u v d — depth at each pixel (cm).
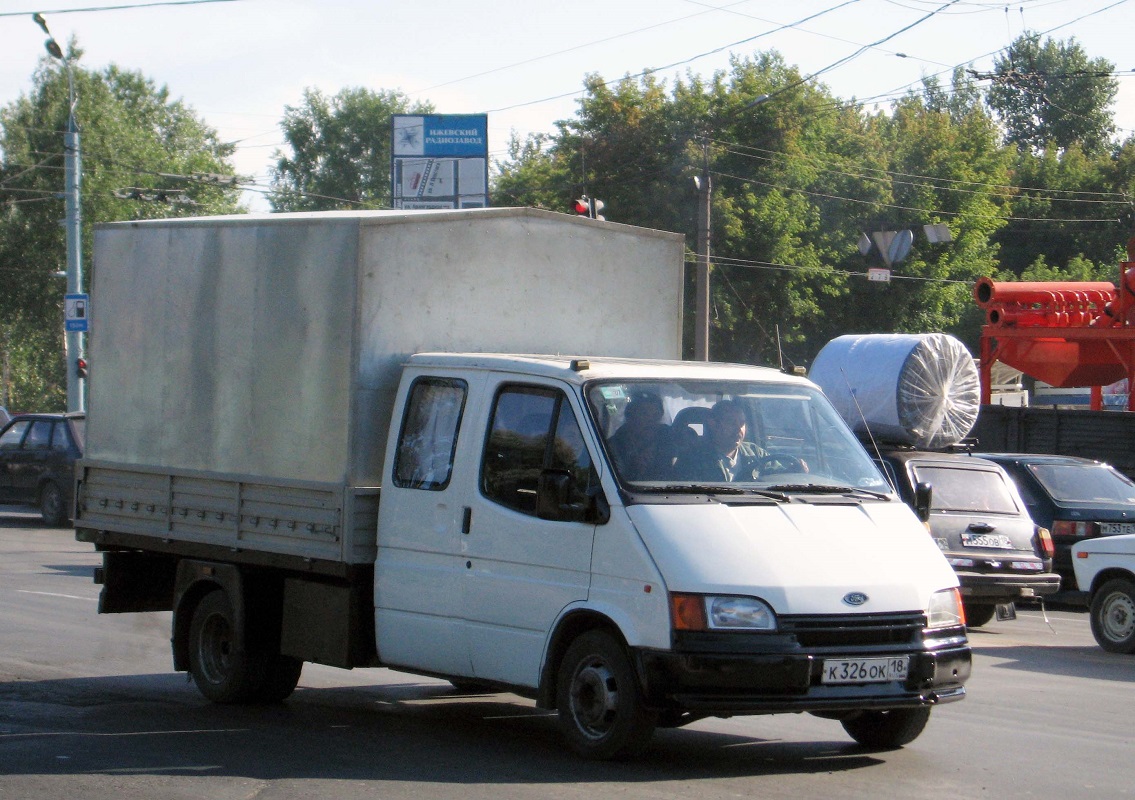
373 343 942
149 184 6900
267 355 1002
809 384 941
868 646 782
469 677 884
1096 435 2586
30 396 7506
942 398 1927
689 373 897
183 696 1103
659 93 5956
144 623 1547
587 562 812
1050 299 3170
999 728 997
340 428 940
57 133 6556
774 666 757
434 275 975
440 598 895
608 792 756
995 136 7106
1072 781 816
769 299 5872
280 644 1018
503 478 873
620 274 1103
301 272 978
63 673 1214
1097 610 1485
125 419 1131
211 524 1039
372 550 940
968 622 1727
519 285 1030
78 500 1168
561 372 863
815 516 827
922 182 6519
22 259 6581
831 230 6181
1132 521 1917
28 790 772
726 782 788
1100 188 8412
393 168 4797
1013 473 1977
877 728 893
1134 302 3017
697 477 838
